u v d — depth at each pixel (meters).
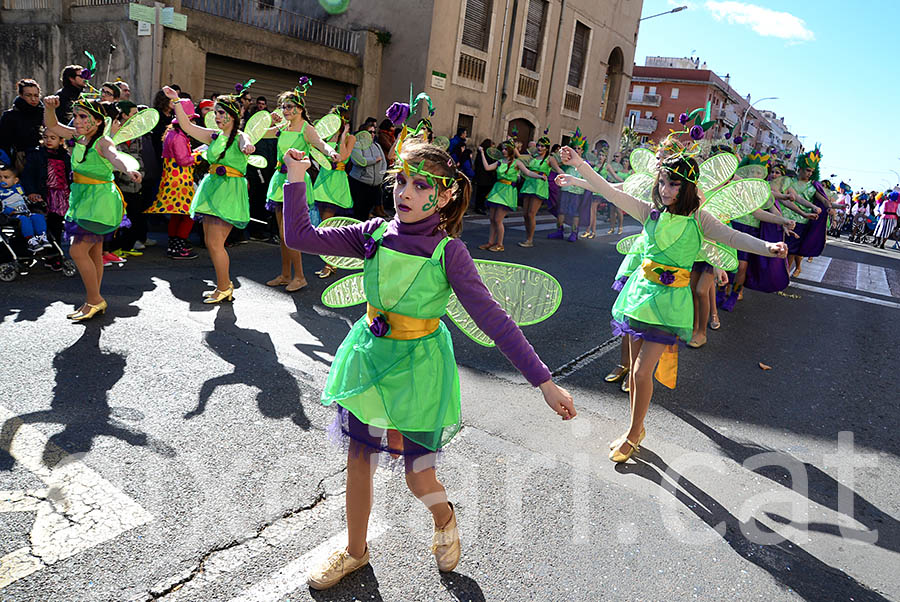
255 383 3.99
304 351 4.62
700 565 2.73
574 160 3.66
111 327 4.70
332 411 3.71
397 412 2.15
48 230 5.85
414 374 2.16
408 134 2.31
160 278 6.23
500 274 2.40
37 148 6.08
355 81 14.59
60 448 3.04
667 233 3.41
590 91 21.50
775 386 5.05
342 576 2.39
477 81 16.53
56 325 4.63
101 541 2.46
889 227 19.92
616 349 5.54
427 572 2.50
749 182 3.54
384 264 2.09
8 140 6.54
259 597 2.28
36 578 2.24
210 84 11.57
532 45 18.44
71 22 11.00
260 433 3.39
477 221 13.55
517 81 18.03
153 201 7.57
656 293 3.47
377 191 9.20
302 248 2.18
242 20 12.61
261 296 5.93
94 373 3.89
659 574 2.65
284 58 12.60
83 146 4.57
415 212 2.05
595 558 2.70
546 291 2.34
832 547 2.95
